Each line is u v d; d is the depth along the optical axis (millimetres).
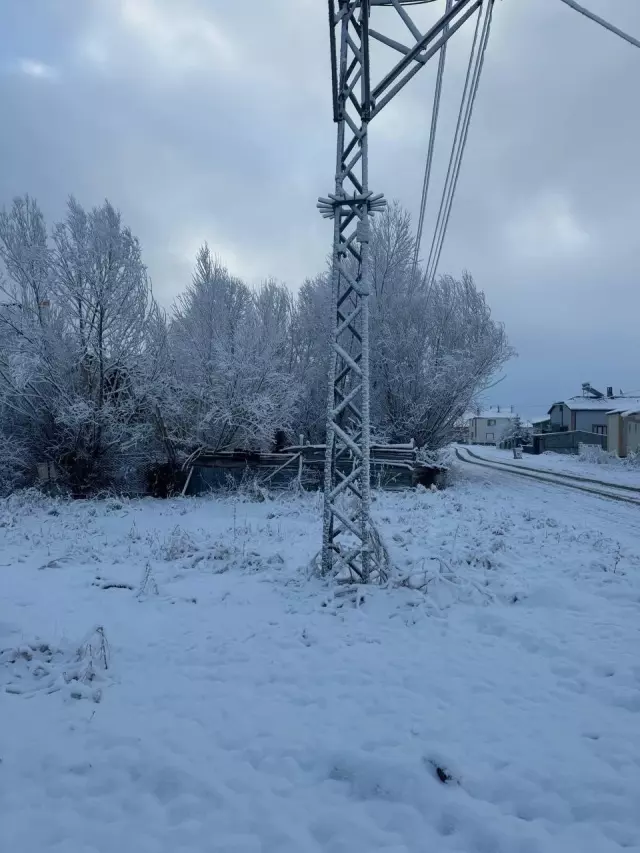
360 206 7324
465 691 4598
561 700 4461
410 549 9266
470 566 8188
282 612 6520
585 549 9352
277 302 21719
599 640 5594
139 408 17031
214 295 18219
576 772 3504
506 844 2959
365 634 5832
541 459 41250
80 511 14500
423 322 22266
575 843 2965
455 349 21875
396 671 4984
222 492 17500
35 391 15852
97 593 7277
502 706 4355
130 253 16047
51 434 16656
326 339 21750
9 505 14445
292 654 5379
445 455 23328
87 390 16266
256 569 8359
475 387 22812
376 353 21969
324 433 21922
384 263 22375
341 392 7828
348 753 3691
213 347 17422
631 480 22984
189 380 17844
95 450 16531
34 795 3365
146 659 5293
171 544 9391
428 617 6258
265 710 4324
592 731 3986
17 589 7441
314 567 7703
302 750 3768
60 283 15453
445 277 23422
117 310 15789
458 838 3037
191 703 4445
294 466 18078
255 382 17375
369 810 3244
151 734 3990
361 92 7215
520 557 8875
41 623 6141
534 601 6832
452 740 3879
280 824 3102
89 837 3025
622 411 41844
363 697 4508
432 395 22000
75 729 4062
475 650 5465
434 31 6516
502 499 16797
